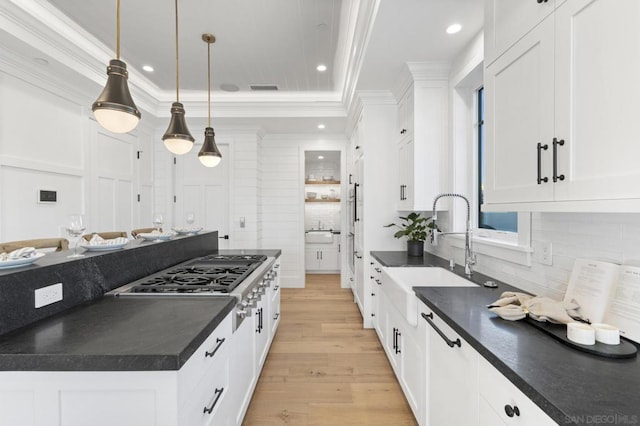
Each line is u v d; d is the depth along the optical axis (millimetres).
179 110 2578
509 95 1331
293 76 3730
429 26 2158
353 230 4539
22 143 2654
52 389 900
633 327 1022
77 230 1479
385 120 3432
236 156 4914
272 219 5305
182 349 932
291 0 2361
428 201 2754
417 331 1760
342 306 4238
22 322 1101
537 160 1143
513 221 2045
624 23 830
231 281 1785
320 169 7316
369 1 2086
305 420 1945
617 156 853
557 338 1052
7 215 2551
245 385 1836
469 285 1992
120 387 904
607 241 1210
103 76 3139
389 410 2039
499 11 1403
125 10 2475
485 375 1033
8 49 2451
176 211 4902
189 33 2811
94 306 1357
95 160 3496
